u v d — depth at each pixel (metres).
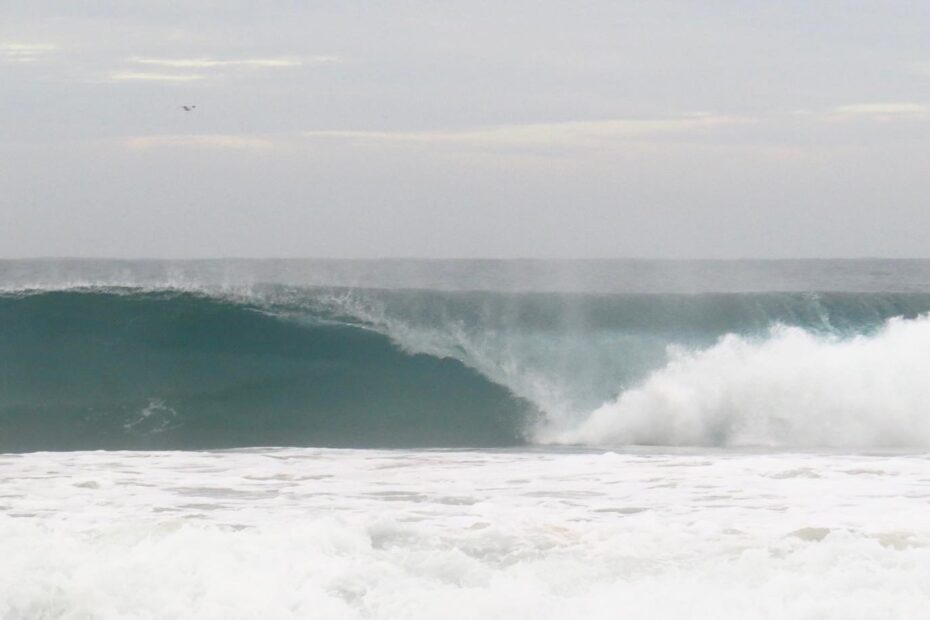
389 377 98.38
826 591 38.44
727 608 37.44
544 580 40.09
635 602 37.97
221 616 37.47
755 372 89.88
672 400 89.94
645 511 50.47
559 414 93.06
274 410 98.44
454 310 99.31
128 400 98.88
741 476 59.53
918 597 37.91
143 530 43.97
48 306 101.56
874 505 51.56
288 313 101.12
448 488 56.28
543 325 97.75
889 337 91.81
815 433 86.81
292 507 51.19
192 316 101.50
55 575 39.19
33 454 67.69
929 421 85.25
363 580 39.81
